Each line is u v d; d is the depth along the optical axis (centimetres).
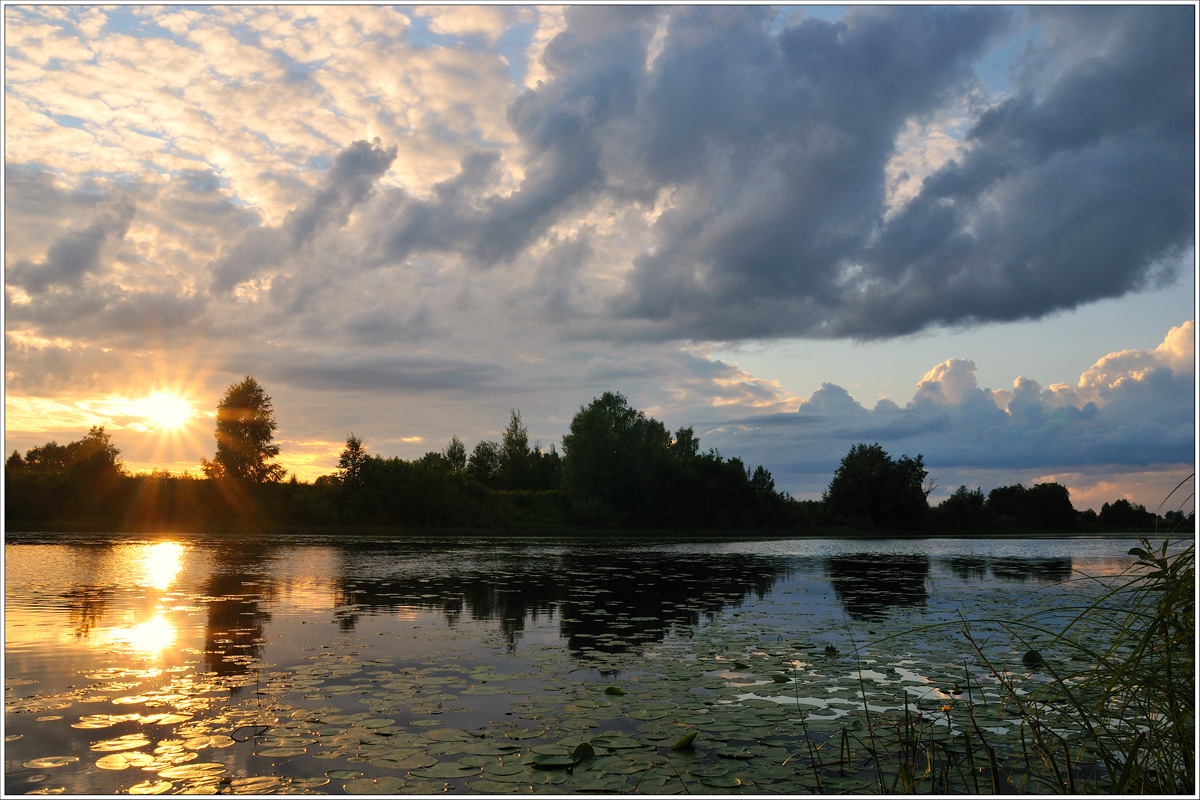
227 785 424
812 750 495
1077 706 442
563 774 445
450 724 542
